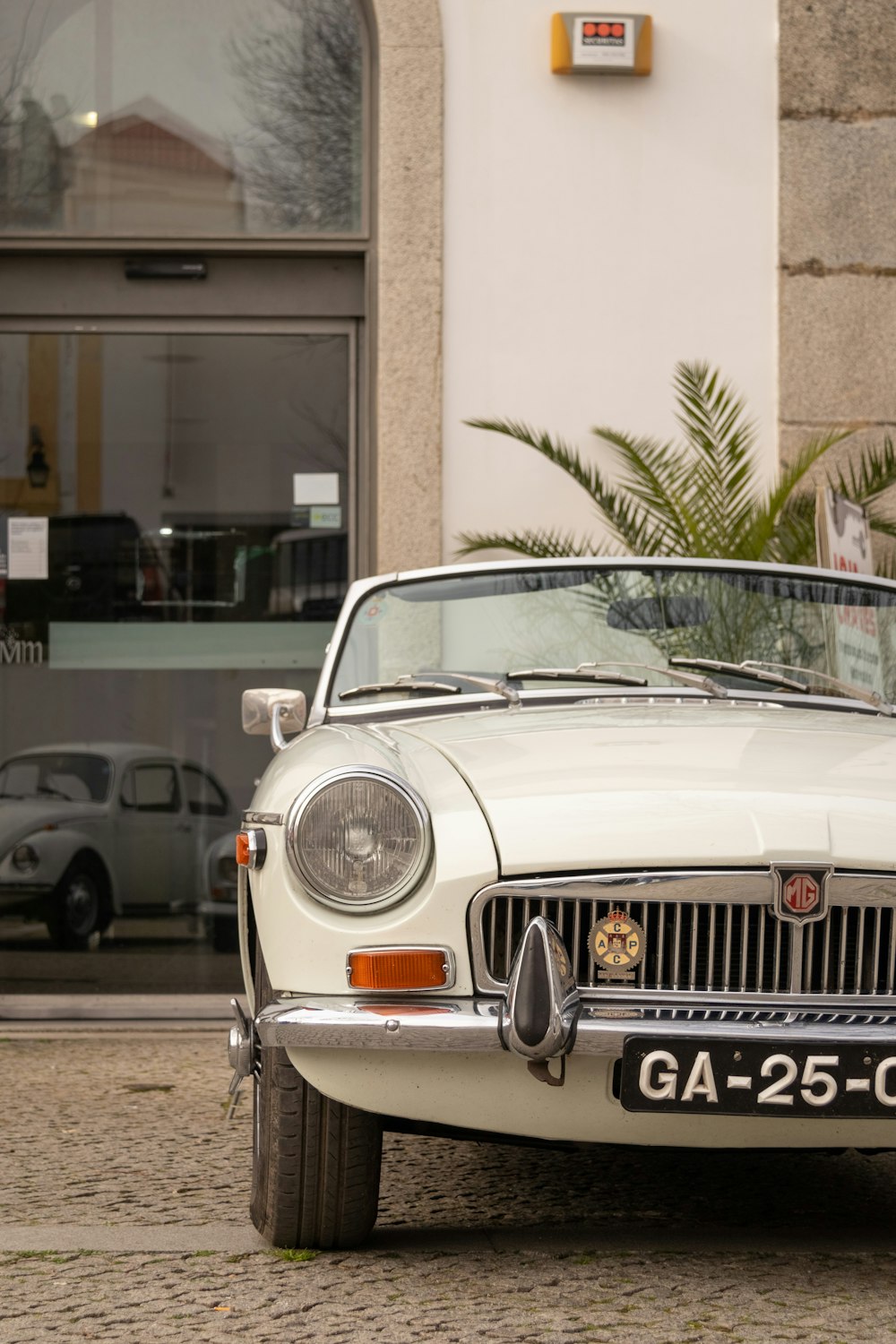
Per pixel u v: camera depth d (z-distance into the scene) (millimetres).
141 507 7340
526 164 7152
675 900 2914
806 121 7199
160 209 7312
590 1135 2955
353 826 2986
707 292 7199
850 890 2918
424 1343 2775
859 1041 2830
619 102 7176
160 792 7301
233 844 7312
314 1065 3004
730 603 4332
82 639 7309
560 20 7070
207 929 7293
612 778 3113
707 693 4121
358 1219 3301
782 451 7180
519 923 2957
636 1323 2879
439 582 4398
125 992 7250
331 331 7359
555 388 7145
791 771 3160
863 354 7203
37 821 7266
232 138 7336
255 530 7348
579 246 7164
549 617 4309
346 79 7328
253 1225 3654
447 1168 4273
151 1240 3523
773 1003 2918
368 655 4289
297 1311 2971
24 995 7184
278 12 7352
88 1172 4289
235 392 7363
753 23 7215
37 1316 2988
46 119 7297
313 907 2998
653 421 7168
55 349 7344
